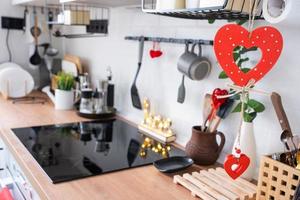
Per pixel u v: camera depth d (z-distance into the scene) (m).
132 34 1.70
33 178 1.01
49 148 1.29
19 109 1.86
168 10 0.96
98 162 1.18
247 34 0.78
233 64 0.81
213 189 0.94
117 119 1.80
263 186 0.85
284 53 0.98
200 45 1.25
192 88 1.34
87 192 0.94
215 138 1.17
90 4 1.71
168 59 1.46
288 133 0.88
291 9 0.69
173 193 0.96
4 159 1.47
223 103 1.12
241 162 0.89
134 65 1.71
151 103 1.60
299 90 0.95
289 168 0.78
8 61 2.37
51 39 2.48
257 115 1.07
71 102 1.93
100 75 2.05
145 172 1.11
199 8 0.85
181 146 1.40
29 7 2.33
